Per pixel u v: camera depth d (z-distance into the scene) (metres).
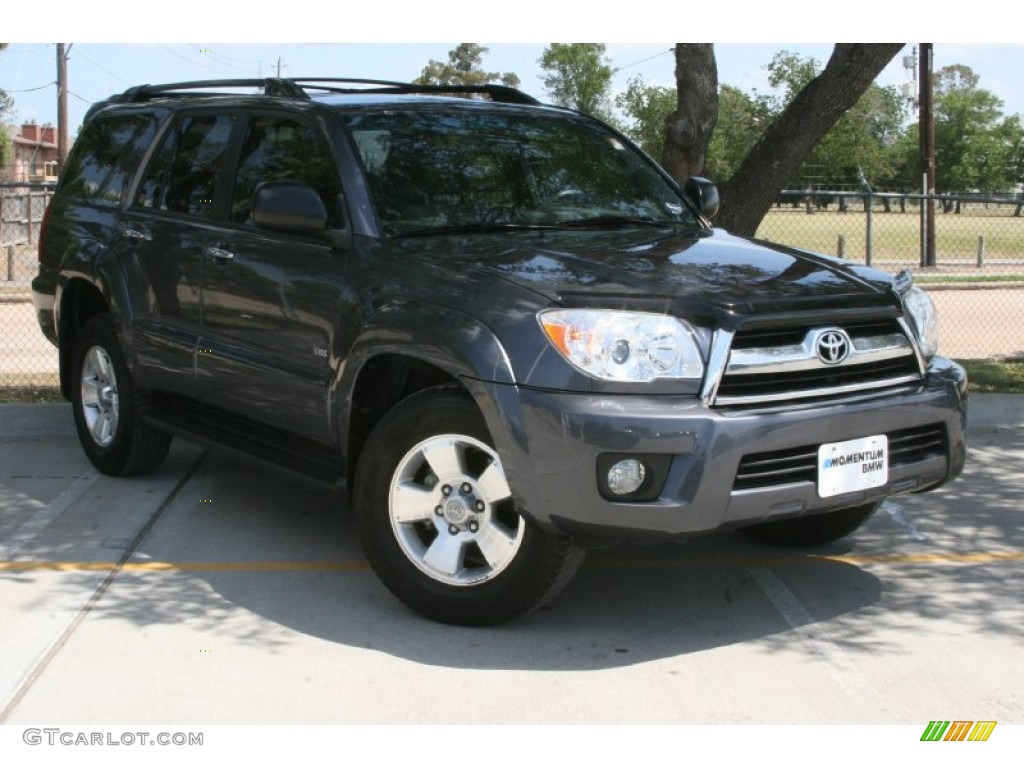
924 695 4.02
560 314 4.06
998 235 29.30
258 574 5.15
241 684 4.04
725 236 5.35
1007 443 7.77
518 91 6.21
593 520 4.01
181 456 7.13
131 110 6.75
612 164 5.82
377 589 4.97
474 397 4.16
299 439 5.40
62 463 7.00
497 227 5.10
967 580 5.20
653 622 4.66
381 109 5.42
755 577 5.21
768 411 4.09
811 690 4.05
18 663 4.20
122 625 4.55
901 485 4.47
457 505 4.42
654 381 4.02
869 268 4.90
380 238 4.82
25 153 64.44
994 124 83.25
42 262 7.00
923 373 4.59
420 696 3.96
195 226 5.77
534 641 4.44
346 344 4.73
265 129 5.61
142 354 6.08
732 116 54.22
